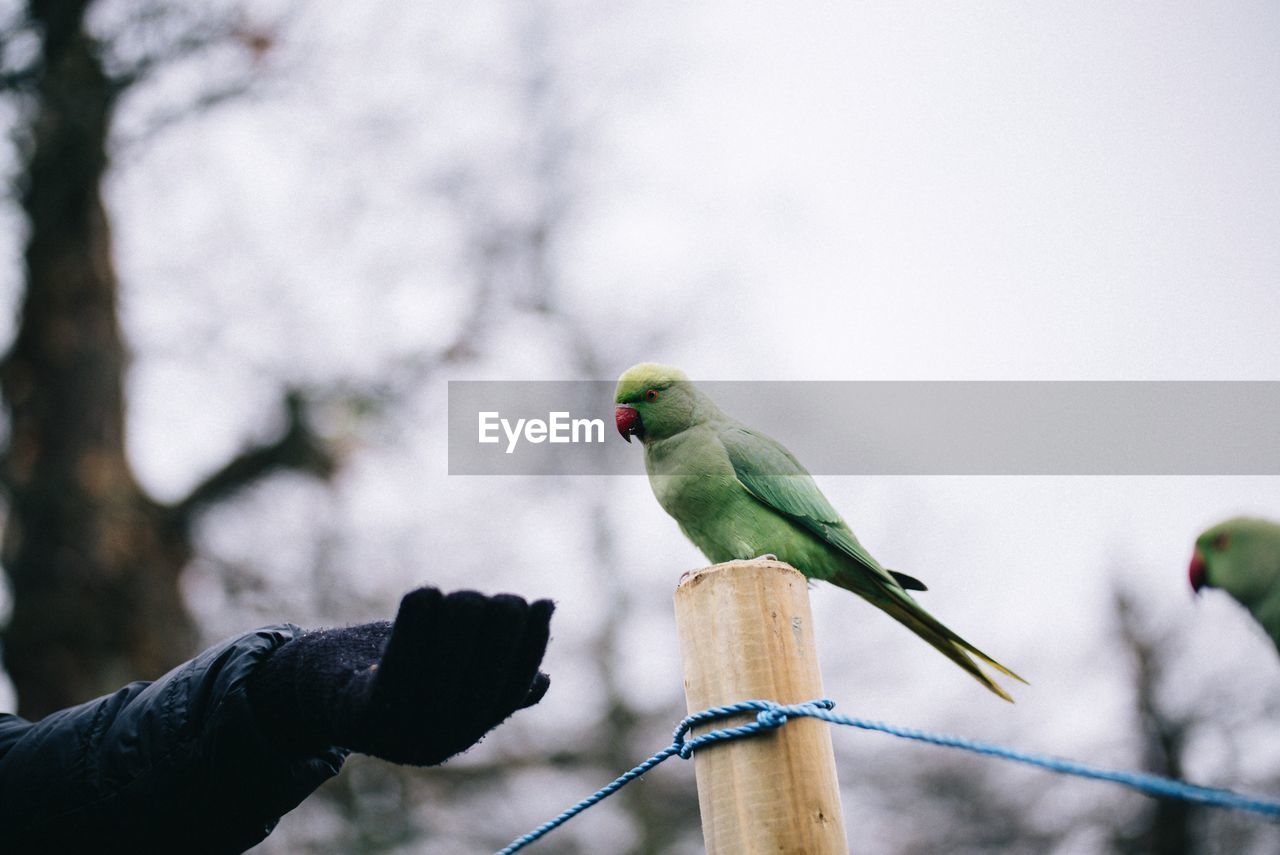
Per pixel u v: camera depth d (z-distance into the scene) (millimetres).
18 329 8328
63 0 7730
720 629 2189
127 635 7906
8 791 1897
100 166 8336
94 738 1911
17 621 7652
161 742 1848
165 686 1907
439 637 1648
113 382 8453
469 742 1744
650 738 10492
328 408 9141
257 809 1855
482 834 9914
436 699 1665
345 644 1855
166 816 1849
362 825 8953
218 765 1816
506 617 1684
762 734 2107
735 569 2225
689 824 10469
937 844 11250
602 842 10562
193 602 8734
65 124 7969
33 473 8016
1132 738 11266
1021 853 11117
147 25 7918
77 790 1870
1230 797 1687
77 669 7621
